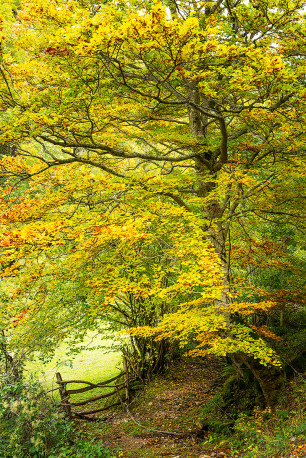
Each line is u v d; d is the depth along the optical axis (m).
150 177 5.92
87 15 4.67
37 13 5.02
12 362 6.77
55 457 4.56
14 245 3.88
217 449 5.71
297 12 5.34
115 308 8.82
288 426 4.91
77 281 6.76
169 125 8.25
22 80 5.59
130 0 4.53
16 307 6.71
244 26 5.84
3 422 5.08
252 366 6.54
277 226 9.88
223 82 5.17
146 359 10.45
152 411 8.32
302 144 6.10
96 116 6.18
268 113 5.72
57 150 10.27
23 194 8.05
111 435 7.21
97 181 6.15
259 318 10.20
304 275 9.16
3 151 7.27
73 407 9.80
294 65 5.83
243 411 6.82
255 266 9.55
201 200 5.96
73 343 8.12
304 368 7.20
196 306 6.71
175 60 4.32
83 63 4.54
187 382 9.82
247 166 7.31
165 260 7.93
